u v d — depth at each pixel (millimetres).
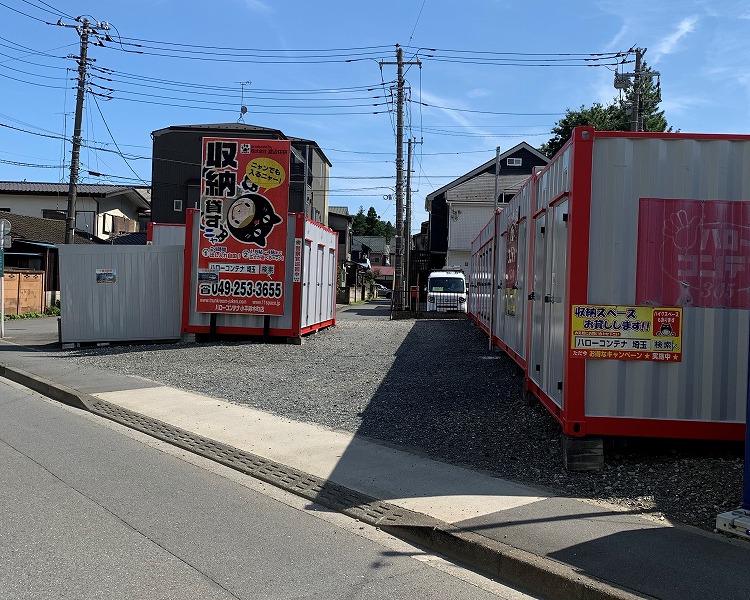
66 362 14867
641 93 33156
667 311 6840
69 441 8555
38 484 6703
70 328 17328
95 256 17312
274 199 16703
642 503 5988
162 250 17406
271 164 16672
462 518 5605
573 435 6902
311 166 52969
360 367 13461
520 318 10883
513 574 4734
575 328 6883
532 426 8570
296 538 5477
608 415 6883
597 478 6668
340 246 70000
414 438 8391
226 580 4637
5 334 22609
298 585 4598
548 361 8188
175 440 8531
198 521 5801
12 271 32219
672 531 5273
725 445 7148
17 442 8438
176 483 6895
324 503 6289
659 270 6859
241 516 5965
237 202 16750
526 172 48906
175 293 17469
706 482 6309
